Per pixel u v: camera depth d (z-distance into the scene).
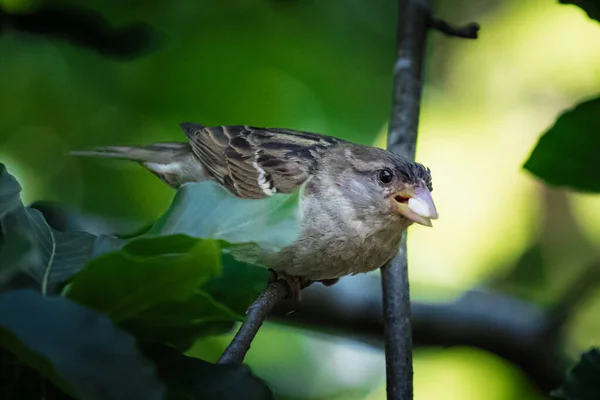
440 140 14.42
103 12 11.34
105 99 11.64
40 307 3.01
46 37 10.80
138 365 2.99
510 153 14.27
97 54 11.01
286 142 9.02
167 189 11.45
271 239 3.58
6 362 3.38
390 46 12.37
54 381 3.07
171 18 11.76
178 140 11.76
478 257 13.75
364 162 8.21
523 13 14.68
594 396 5.02
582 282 10.73
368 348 11.23
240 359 5.46
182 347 4.02
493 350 10.82
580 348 11.41
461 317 10.90
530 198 13.92
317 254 7.97
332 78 12.21
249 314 5.84
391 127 8.55
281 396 11.33
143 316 3.60
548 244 13.70
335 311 10.52
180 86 11.81
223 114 11.88
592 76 14.39
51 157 11.49
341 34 12.34
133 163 11.50
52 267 3.68
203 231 3.61
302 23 12.23
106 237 3.82
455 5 14.94
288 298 8.17
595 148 5.59
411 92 8.64
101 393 2.92
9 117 11.44
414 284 12.92
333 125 12.19
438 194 14.12
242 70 11.97
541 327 10.82
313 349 11.62
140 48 10.41
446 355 11.70
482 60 14.73
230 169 9.27
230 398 3.61
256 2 12.02
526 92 14.52
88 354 2.96
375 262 8.30
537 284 13.56
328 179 8.34
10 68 11.36
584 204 13.70
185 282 3.45
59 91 11.51
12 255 3.52
